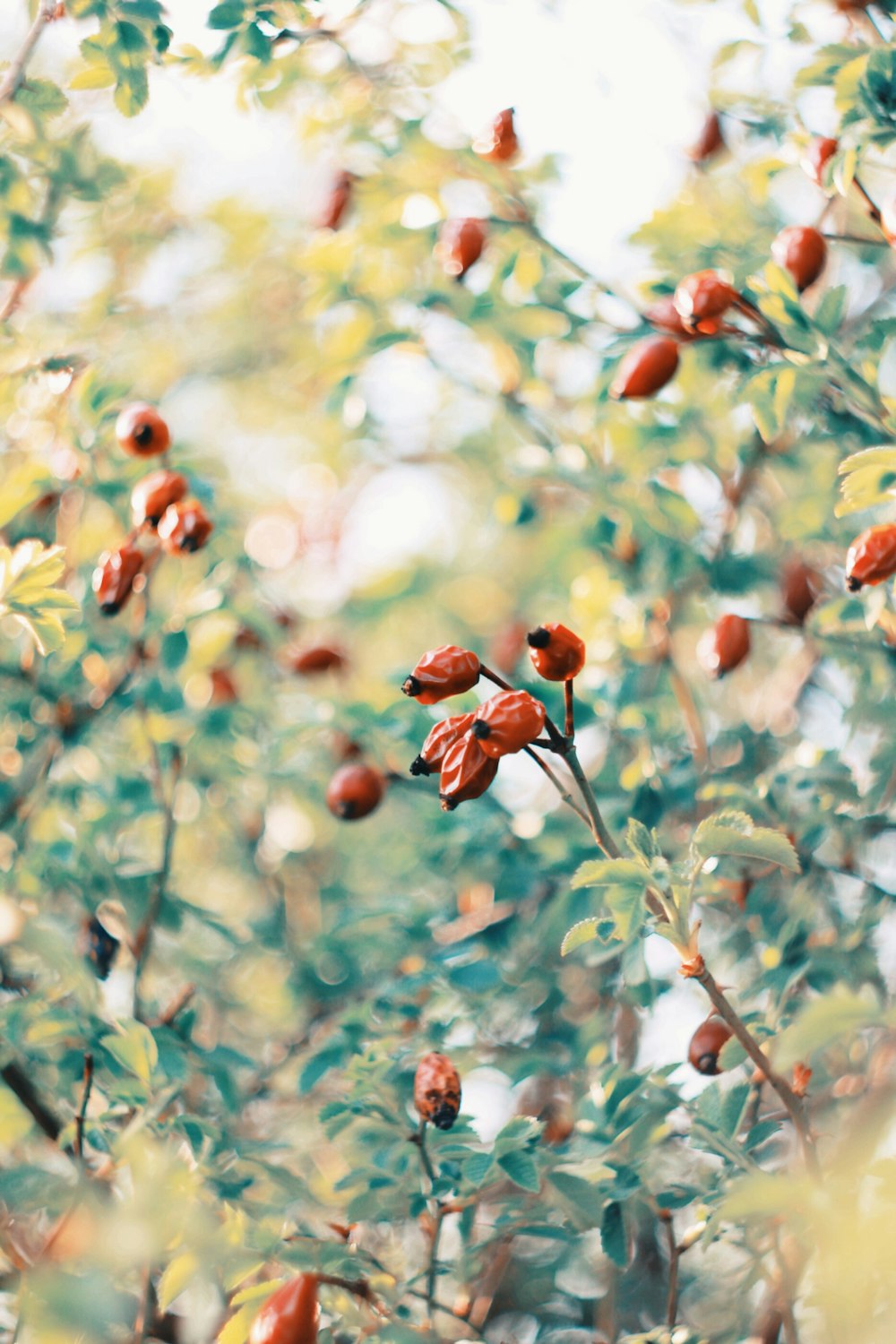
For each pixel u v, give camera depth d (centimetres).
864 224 373
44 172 375
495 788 368
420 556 551
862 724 346
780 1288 232
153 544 338
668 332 334
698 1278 339
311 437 544
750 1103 271
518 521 425
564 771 371
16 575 260
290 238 527
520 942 356
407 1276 304
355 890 455
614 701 375
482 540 569
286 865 452
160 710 351
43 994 264
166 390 515
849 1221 163
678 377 381
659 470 393
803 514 376
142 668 359
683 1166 312
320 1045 313
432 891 416
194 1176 223
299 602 516
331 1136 243
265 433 577
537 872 352
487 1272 315
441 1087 235
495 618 557
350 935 363
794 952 306
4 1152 296
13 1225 283
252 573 379
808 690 396
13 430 381
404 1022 325
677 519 377
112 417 345
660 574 379
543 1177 243
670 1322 250
